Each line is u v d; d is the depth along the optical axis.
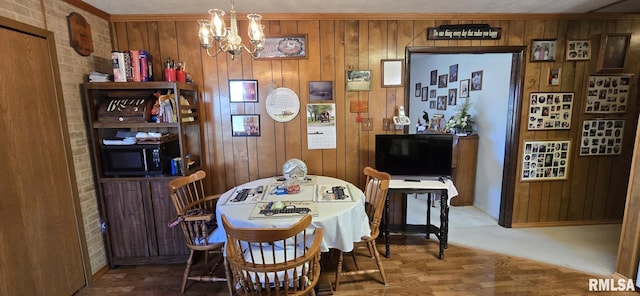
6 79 1.73
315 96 2.89
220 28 1.55
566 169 3.18
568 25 2.91
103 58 2.59
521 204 3.23
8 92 1.74
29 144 1.87
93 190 2.43
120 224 2.51
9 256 1.75
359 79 2.88
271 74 2.84
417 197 4.42
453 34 2.81
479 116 3.84
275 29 2.78
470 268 2.48
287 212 1.90
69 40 2.19
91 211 2.40
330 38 2.82
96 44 2.50
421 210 3.86
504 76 3.34
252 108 2.88
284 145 2.96
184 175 2.49
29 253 1.87
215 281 2.30
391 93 2.93
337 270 2.20
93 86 2.29
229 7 2.49
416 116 5.98
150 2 2.36
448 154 2.77
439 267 2.50
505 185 3.23
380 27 2.82
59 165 2.09
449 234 3.12
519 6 2.62
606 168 3.21
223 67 2.80
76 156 2.25
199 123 2.83
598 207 3.29
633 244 2.16
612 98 3.06
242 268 1.50
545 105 3.03
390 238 3.07
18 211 1.80
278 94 2.87
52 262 2.03
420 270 2.46
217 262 2.53
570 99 3.04
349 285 2.27
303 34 2.79
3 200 1.71
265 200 2.15
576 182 3.22
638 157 2.09
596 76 3.01
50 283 2.02
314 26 2.79
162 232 2.55
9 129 1.75
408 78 2.90
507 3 2.53
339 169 3.03
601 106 3.07
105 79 2.37
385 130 2.98
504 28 2.87
